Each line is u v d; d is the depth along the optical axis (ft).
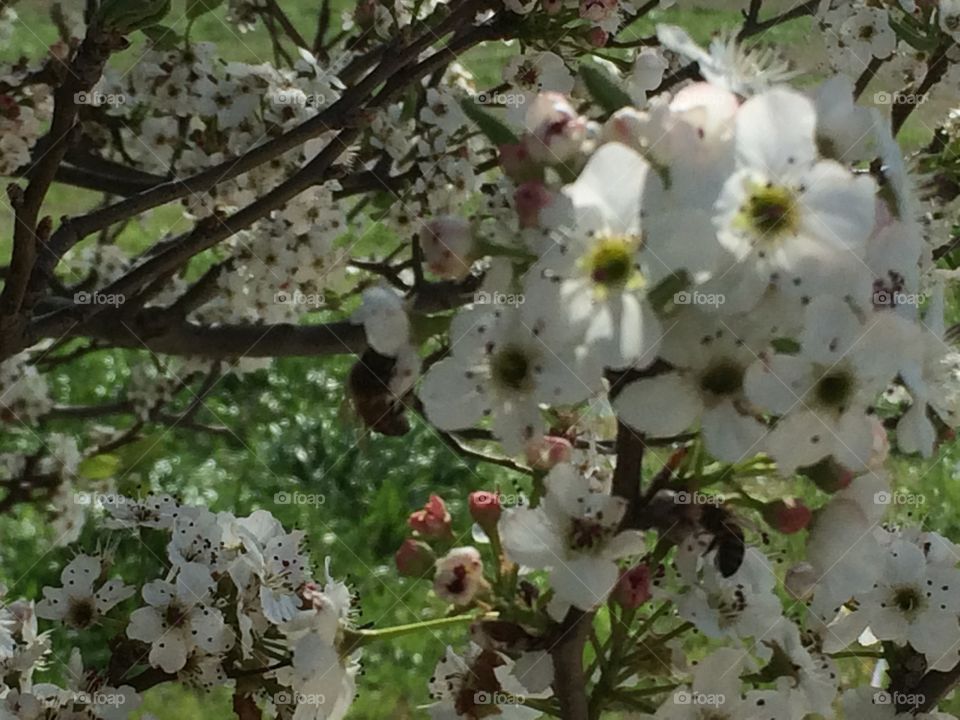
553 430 0.75
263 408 2.30
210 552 0.88
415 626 0.78
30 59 1.42
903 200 0.63
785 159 0.58
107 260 1.51
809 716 0.86
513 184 0.70
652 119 0.59
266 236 1.29
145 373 1.49
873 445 0.62
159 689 1.41
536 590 0.70
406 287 1.36
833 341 0.58
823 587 0.67
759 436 0.59
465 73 1.42
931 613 0.82
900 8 1.25
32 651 0.93
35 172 0.83
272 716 0.89
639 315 0.58
